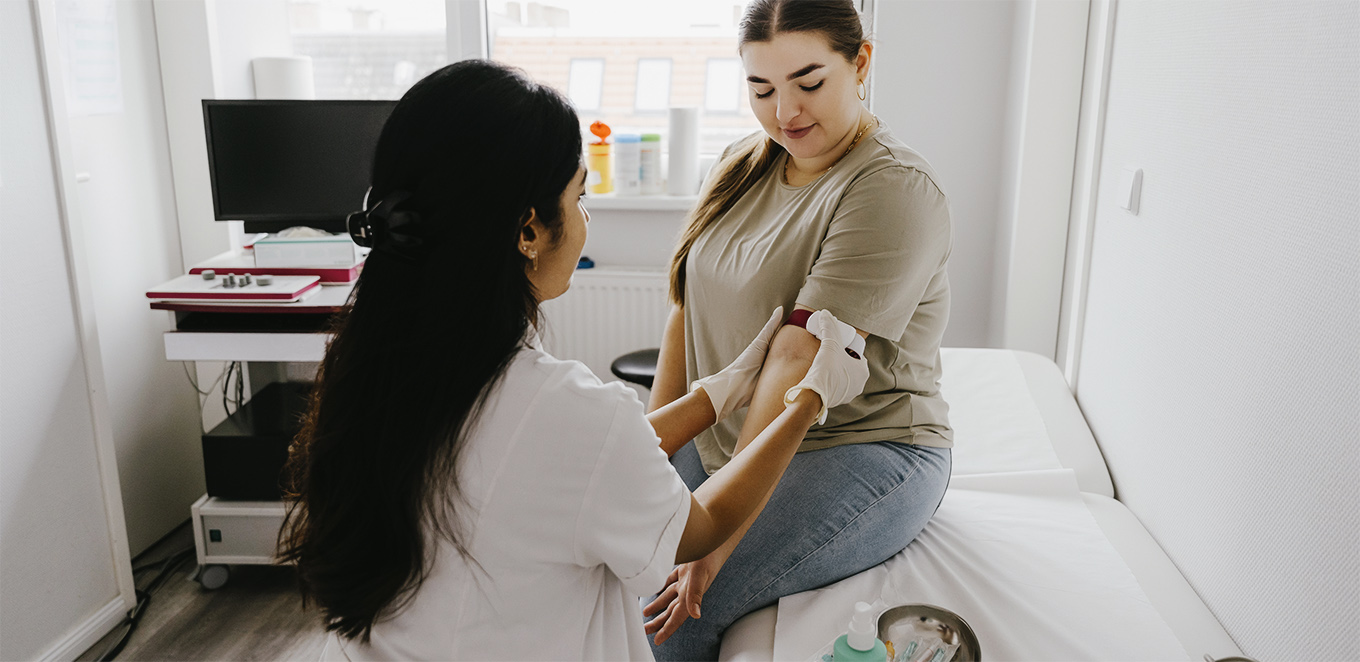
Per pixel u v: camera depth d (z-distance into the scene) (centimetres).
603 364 289
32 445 188
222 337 212
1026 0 230
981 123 253
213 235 264
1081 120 225
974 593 134
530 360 83
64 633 198
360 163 234
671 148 279
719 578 135
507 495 80
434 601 85
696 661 137
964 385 199
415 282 80
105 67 231
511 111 78
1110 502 167
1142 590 136
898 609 124
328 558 83
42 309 189
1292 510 113
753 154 155
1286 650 114
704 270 153
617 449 81
